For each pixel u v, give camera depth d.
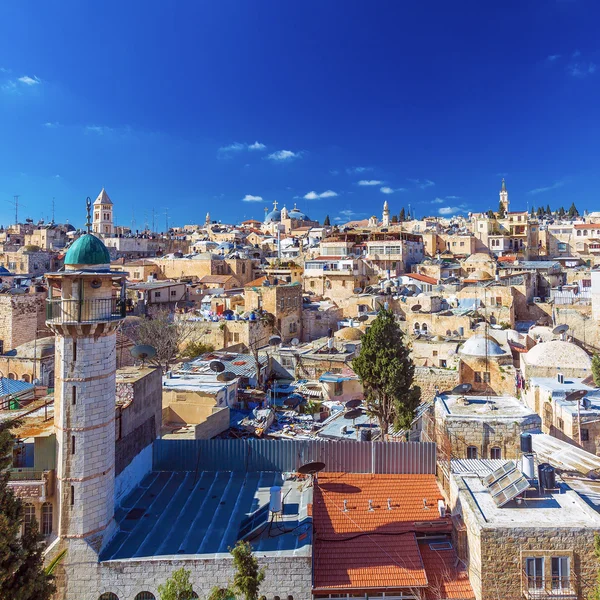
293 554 24.88
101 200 196.62
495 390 52.09
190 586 22.48
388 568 25.48
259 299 78.06
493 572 23.39
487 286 90.06
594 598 21.34
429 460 32.66
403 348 41.25
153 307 93.69
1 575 19.70
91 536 25.08
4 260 126.31
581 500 25.94
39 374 55.94
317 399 53.44
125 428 30.42
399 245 117.38
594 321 72.88
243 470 33.75
